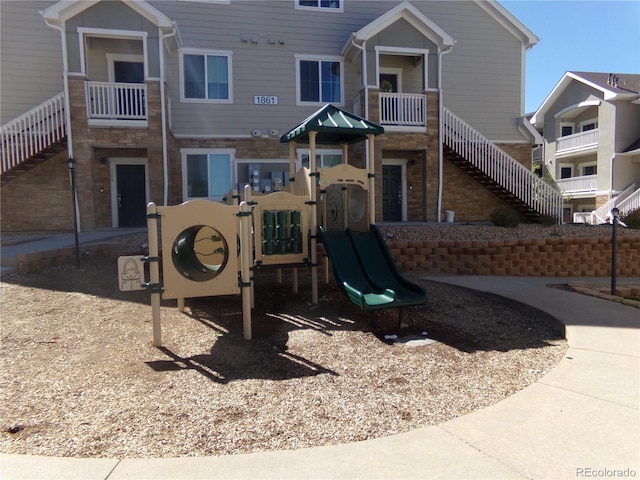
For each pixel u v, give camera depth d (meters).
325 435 3.17
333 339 5.29
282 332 5.53
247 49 15.08
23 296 6.86
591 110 26.97
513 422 3.25
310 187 6.88
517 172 15.69
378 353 4.87
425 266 9.97
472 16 16.92
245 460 2.81
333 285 7.85
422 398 3.77
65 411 3.53
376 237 7.15
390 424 3.33
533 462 2.74
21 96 13.95
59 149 13.73
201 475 2.64
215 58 14.90
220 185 15.00
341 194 7.23
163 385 4.03
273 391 3.91
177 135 14.64
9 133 12.84
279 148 15.34
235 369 4.43
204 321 5.94
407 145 14.83
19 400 3.72
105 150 14.60
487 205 16.95
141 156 14.87
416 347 5.06
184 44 14.59
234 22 14.95
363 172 7.28
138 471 2.69
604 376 4.05
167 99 13.81
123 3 12.73
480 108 17.16
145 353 4.85
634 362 4.39
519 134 17.50
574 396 3.65
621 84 26.47
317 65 15.66
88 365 4.51
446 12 16.69
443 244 10.02
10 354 4.77
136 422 3.36
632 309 6.35
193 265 6.59
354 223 7.31
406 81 16.45
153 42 13.02
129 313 6.22
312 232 6.78
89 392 3.88
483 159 15.57
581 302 6.77
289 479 2.60
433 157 15.00
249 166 15.16
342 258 6.72
